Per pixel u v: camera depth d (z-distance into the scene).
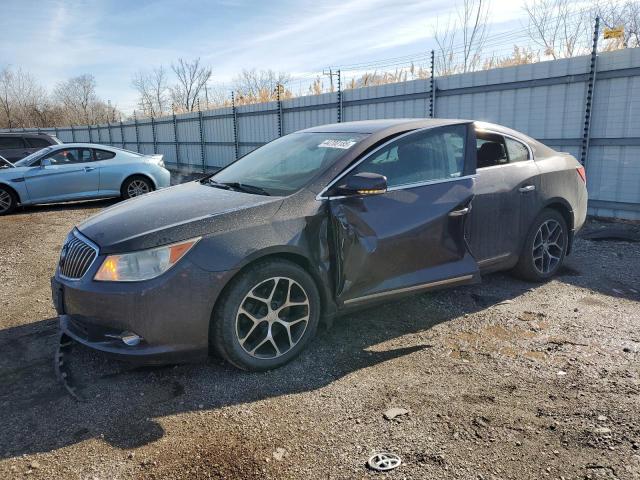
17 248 7.21
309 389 3.05
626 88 7.43
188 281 2.98
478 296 4.52
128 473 2.35
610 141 7.71
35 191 10.62
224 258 3.05
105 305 2.97
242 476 2.30
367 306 3.65
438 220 3.78
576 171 5.05
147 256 2.98
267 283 3.24
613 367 3.17
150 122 23.17
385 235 3.55
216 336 3.12
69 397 3.04
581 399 2.80
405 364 3.32
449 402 2.84
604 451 2.36
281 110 14.50
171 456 2.46
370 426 2.64
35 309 4.60
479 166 4.32
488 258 4.28
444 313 4.16
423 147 3.92
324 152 3.83
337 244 3.41
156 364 3.03
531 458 2.33
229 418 2.77
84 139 30.67
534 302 4.37
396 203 3.63
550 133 8.41
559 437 2.47
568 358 3.32
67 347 3.70
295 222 3.31
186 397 3.00
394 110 11.02
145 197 3.96
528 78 8.53
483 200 4.13
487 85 9.12
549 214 4.79
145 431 2.67
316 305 3.44
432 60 9.95
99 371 3.34
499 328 3.86
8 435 2.67
